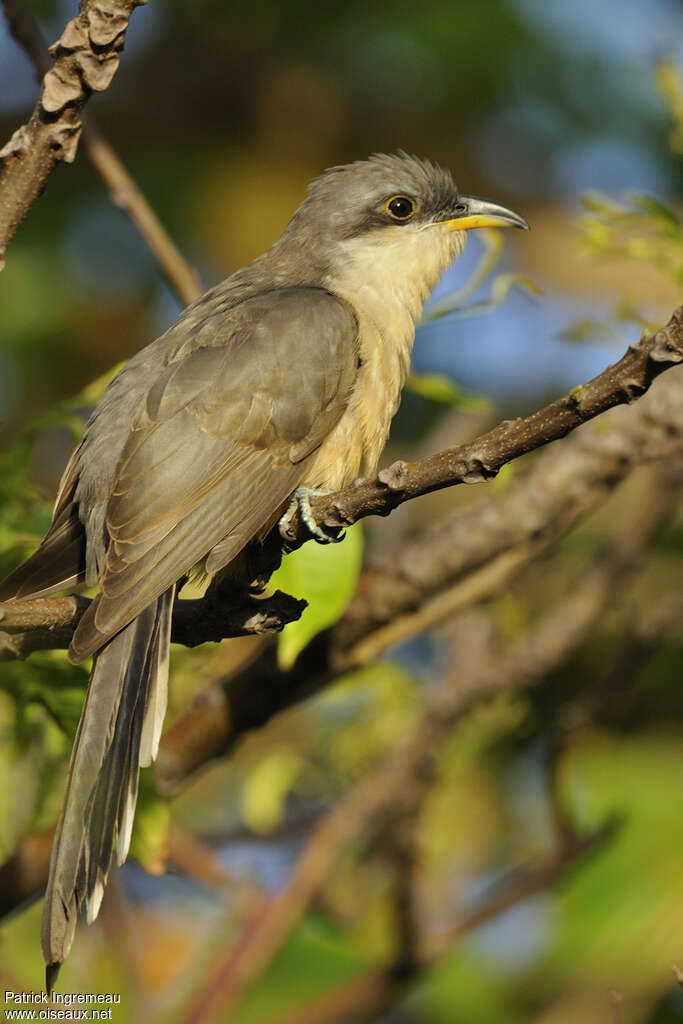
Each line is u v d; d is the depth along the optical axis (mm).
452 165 15758
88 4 6613
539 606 12844
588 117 15383
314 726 12820
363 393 9500
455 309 9688
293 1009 10898
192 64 15672
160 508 8234
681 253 9680
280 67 15672
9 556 8430
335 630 9203
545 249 15516
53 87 6695
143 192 15266
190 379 8758
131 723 7273
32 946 11039
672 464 10773
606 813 11484
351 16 15367
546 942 11414
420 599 9203
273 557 8547
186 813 13242
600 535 13133
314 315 9398
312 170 15695
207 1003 9602
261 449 8812
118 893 10305
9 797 8641
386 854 10688
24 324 14867
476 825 12828
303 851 10328
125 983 10844
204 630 7801
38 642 7527
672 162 15195
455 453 6879
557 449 9297
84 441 8906
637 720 12195
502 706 12016
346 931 11703
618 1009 7984
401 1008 11719
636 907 11039
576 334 9891
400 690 11812
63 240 14992
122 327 15094
